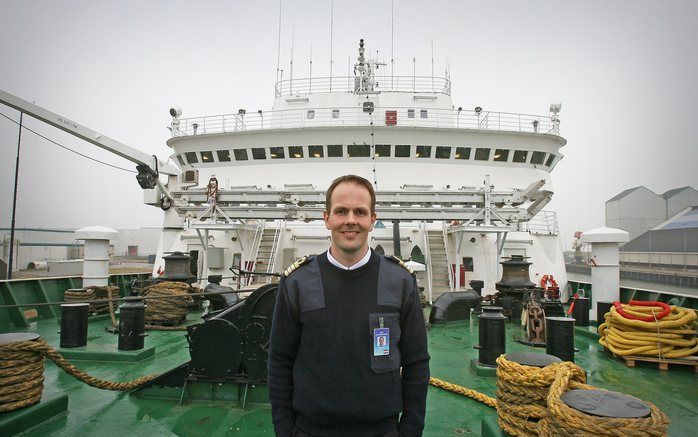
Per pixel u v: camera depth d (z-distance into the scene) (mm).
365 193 2137
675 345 6008
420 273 11414
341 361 2066
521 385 3418
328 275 2152
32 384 4121
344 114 14617
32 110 8062
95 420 4262
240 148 13570
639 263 31969
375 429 2104
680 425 4215
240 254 12000
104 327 8656
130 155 9852
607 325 6703
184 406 4621
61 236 45375
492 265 11805
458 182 13148
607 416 2459
